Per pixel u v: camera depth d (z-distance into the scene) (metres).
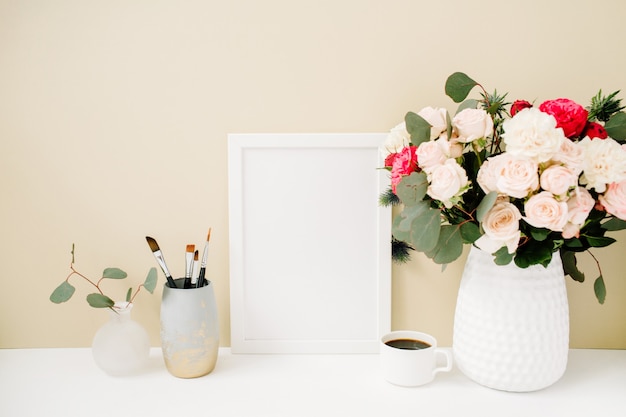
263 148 0.98
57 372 0.92
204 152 0.99
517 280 0.82
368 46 0.96
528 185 0.68
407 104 0.98
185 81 0.97
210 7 0.96
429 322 1.02
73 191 1.00
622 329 1.01
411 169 0.77
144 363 0.91
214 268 1.01
